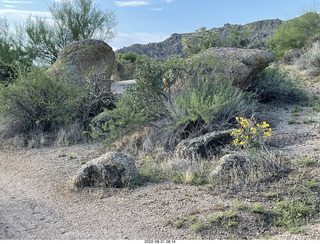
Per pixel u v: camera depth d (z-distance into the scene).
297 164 5.50
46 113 9.53
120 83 19.19
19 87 9.21
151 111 8.31
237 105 7.80
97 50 12.28
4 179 6.46
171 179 5.68
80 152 7.88
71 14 20.73
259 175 5.20
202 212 4.41
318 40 18.84
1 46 17.97
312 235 3.73
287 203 4.46
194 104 7.11
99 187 5.63
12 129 9.47
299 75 13.96
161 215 4.47
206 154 6.30
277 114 8.71
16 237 4.17
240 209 4.37
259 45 21.25
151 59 8.55
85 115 9.62
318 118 7.88
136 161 6.75
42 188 5.89
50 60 20.95
